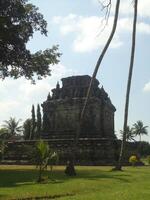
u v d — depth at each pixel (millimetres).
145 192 21484
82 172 36500
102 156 60812
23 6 43750
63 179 28922
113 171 38344
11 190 22312
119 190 22891
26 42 44594
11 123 118938
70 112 74688
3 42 41125
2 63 45250
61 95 77000
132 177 31656
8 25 40281
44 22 46000
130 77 43438
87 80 75312
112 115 80875
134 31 43344
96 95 74438
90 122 72062
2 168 45281
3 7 41156
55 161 28562
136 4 43219
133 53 43469
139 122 135125
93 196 19875
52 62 49469
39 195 20562
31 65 48469
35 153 27969
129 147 65188
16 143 67438
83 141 62500
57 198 19688
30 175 32250
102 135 73625
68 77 77125
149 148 119812
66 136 73375
